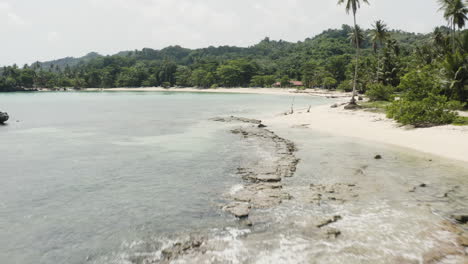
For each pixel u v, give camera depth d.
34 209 12.55
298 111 52.09
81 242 9.96
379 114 39.41
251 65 193.62
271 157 20.69
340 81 150.38
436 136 24.62
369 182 15.13
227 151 22.95
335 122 36.88
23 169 18.42
